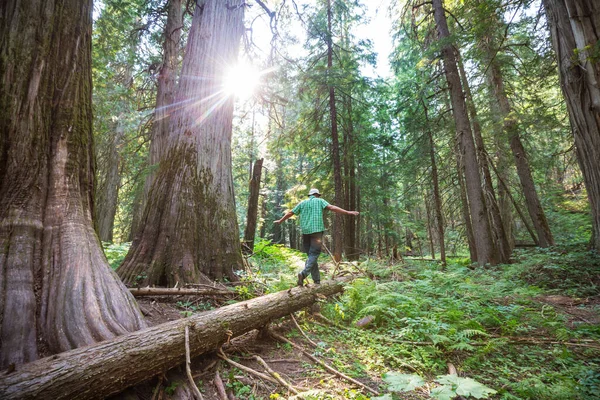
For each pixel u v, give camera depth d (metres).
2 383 1.64
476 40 9.73
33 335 2.33
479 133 12.09
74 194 3.35
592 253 7.23
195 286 4.62
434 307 5.07
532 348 3.76
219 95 6.35
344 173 16.42
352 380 2.84
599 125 6.78
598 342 3.78
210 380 2.72
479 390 2.22
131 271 4.69
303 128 15.55
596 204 7.21
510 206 13.62
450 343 3.70
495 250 9.96
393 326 4.33
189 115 5.95
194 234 5.28
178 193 5.36
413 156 14.23
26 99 3.19
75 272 2.80
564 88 7.45
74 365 1.91
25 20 3.34
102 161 15.26
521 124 11.16
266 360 3.27
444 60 11.46
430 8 13.37
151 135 11.37
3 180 2.98
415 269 9.48
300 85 13.02
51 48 3.49
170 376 2.56
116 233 22.62
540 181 14.79
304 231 5.29
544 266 7.43
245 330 3.35
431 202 16.05
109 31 11.26
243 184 25.08
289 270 7.90
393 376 2.49
